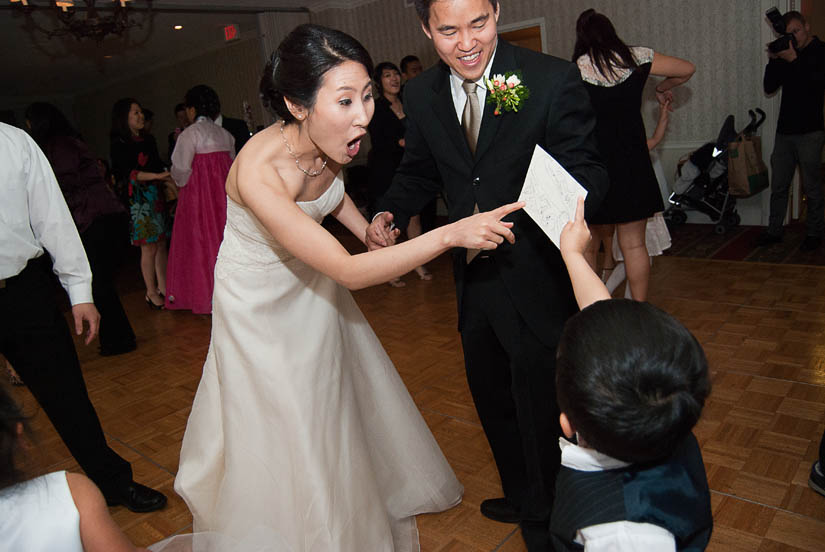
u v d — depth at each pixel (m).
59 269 2.09
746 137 5.25
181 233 4.66
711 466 2.27
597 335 0.88
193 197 4.55
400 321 4.25
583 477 0.99
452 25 1.54
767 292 3.93
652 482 0.93
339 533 1.69
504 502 2.13
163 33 9.36
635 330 0.87
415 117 1.83
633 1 5.84
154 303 5.25
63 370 2.12
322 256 1.47
